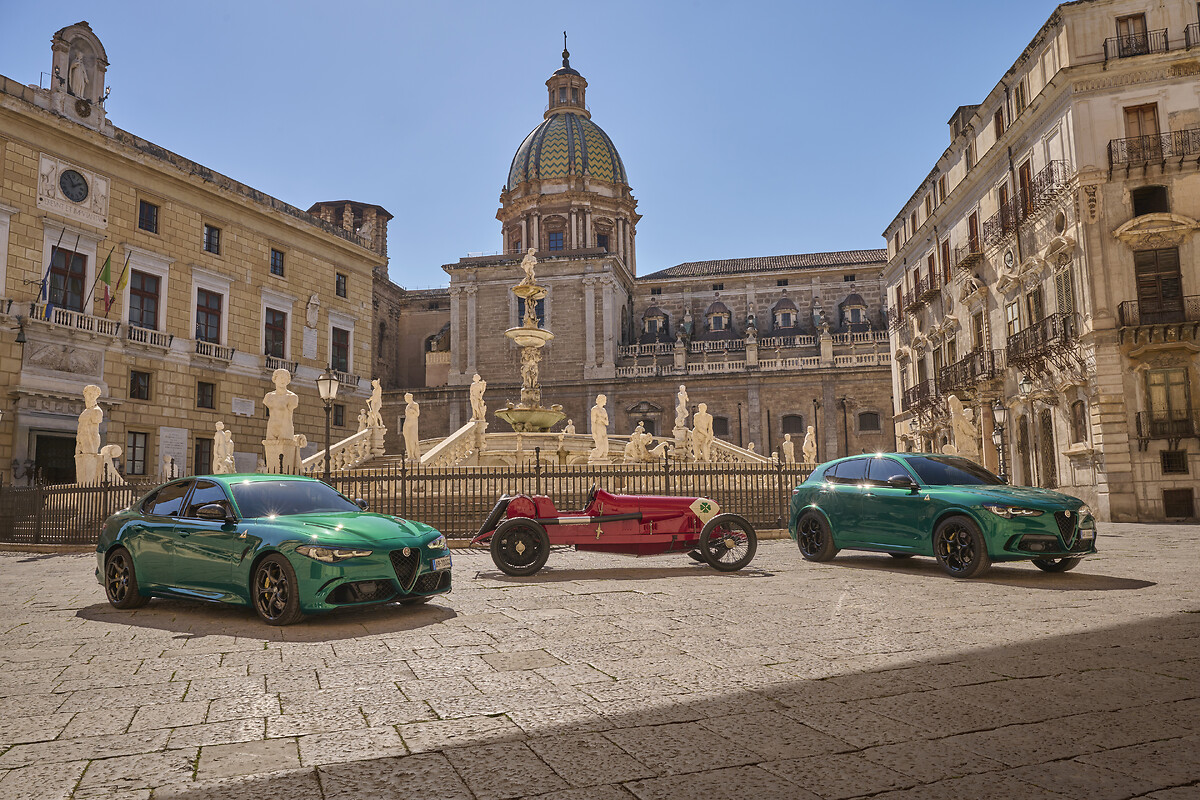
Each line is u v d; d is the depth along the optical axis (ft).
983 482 33.78
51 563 45.29
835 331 219.20
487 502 54.95
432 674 17.02
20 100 93.45
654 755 11.89
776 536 51.11
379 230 224.94
